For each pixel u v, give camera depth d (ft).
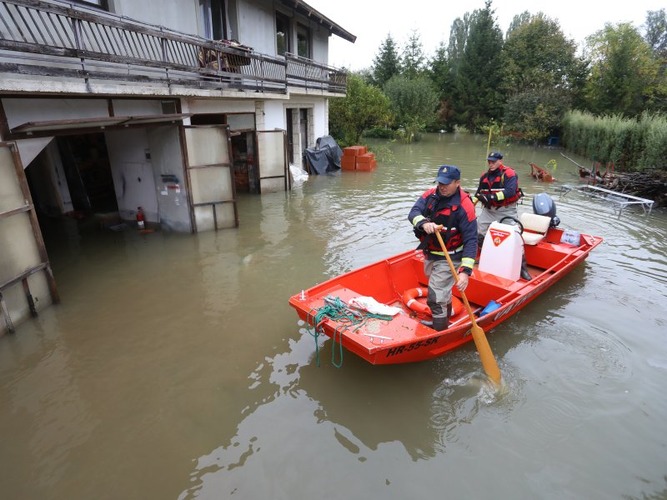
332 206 34.04
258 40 39.73
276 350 14.49
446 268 12.96
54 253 23.49
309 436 10.85
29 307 16.33
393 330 12.48
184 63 28.53
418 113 95.66
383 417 11.52
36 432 10.99
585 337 15.08
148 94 22.02
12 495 9.25
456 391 12.52
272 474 9.75
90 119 17.10
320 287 14.70
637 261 22.34
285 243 25.00
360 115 74.79
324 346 14.73
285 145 38.78
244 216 30.91
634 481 9.63
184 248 24.17
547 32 107.14
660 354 14.20
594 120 68.74
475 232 12.49
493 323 14.74
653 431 11.02
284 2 42.39
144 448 10.48
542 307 17.19
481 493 9.33
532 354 14.15
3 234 14.80
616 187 38.99
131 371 13.38
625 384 12.74
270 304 17.65
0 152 14.51
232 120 35.60
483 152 73.51
